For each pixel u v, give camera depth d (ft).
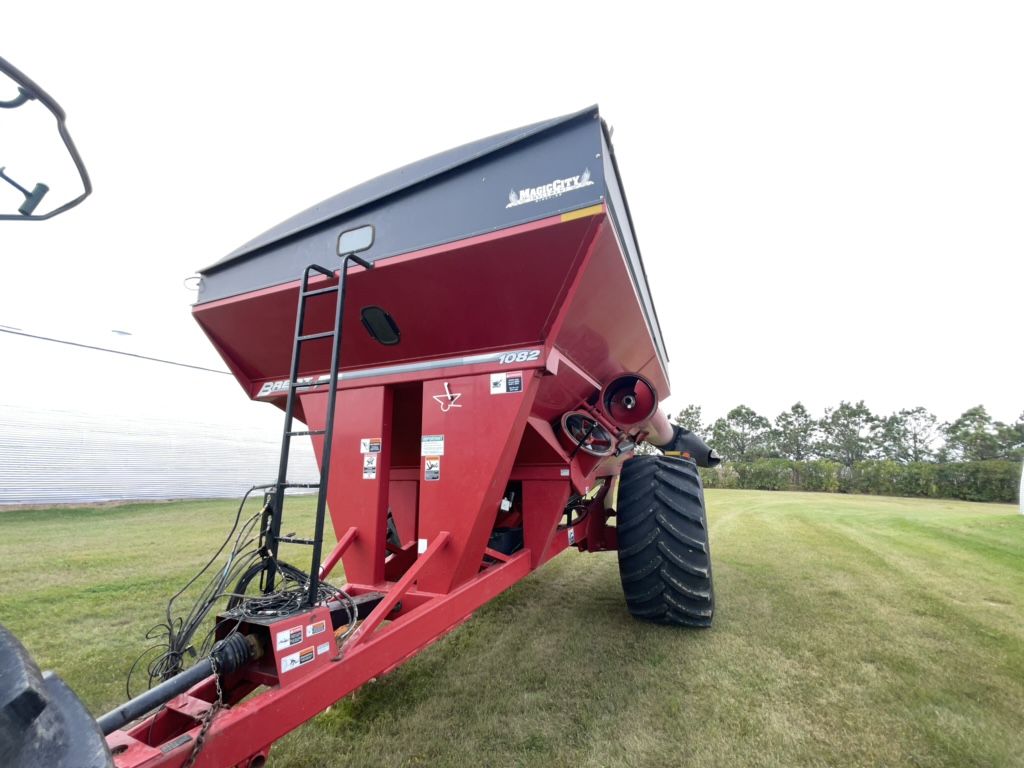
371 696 8.33
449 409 7.63
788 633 11.13
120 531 25.26
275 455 53.52
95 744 2.95
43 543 21.85
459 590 7.25
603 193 6.08
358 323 8.07
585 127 6.39
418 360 8.11
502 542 10.34
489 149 6.81
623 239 8.17
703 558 10.64
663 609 10.96
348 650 5.45
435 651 10.18
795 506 45.34
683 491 10.94
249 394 10.29
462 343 7.72
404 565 9.59
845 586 15.43
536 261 6.63
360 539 7.92
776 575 16.84
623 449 13.75
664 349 17.92
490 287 7.05
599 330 9.59
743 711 7.82
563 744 6.97
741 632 11.14
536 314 7.07
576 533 12.60
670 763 6.55
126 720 3.94
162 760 3.72
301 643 4.94
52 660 9.53
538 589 15.11
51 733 2.93
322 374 9.12
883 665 9.57
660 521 10.84
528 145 6.70
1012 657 10.12
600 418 11.09
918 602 13.80
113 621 11.73
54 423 37.65
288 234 8.33
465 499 7.23
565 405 10.34
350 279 7.59
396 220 7.43
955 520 33.78
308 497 48.24
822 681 8.86
